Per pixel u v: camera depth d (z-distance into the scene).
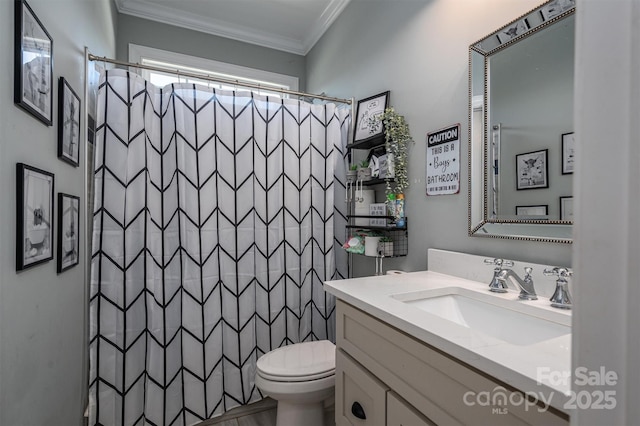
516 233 1.15
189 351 1.70
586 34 0.31
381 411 0.95
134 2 2.41
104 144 1.56
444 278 1.36
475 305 1.14
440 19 1.51
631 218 0.27
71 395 1.29
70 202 1.23
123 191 1.58
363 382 1.04
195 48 2.66
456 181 1.41
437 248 1.51
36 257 0.89
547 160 1.06
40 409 0.95
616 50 0.29
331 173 2.07
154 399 1.63
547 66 1.06
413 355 0.84
